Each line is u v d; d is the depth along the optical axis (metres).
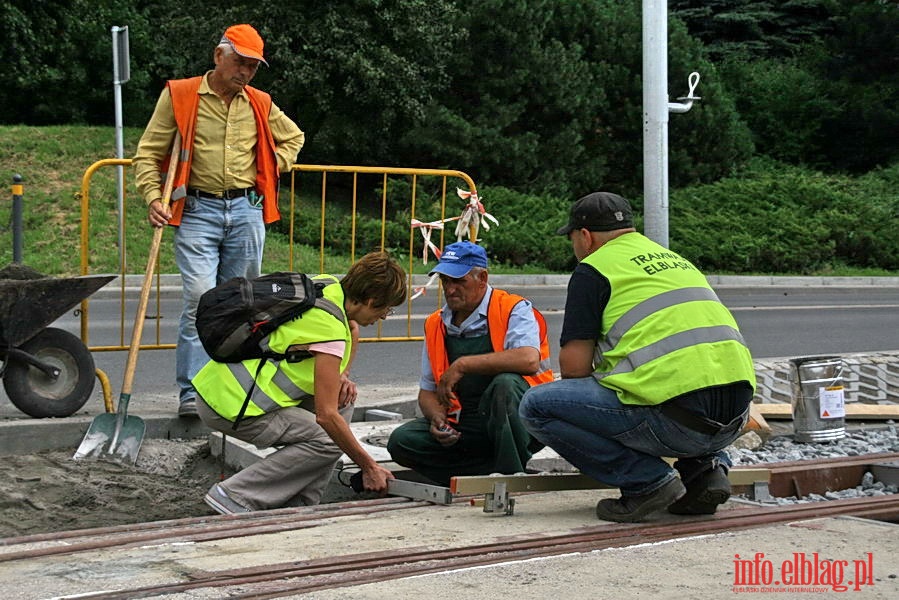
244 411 4.79
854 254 23.42
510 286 17.89
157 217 5.89
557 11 24.95
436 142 21.20
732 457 5.87
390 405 7.29
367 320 4.96
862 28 30.80
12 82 23.25
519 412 4.37
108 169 19.19
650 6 7.17
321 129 21.89
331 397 4.71
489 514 4.41
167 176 5.98
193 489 5.52
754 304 16.48
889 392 8.06
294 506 4.98
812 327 13.38
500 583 3.21
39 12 23.12
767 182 25.16
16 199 9.18
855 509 4.46
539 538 3.86
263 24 20.14
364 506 4.59
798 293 18.95
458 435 5.15
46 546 3.77
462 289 5.07
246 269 6.29
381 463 5.41
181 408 6.31
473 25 22.08
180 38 21.31
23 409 5.87
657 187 7.25
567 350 4.17
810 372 6.39
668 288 4.12
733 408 4.07
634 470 4.16
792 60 33.81
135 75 24.95
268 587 3.17
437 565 3.45
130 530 4.08
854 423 7.33
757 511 4.41
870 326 13.63
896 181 27.67
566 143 22.81
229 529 4.06
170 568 3.42
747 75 31.59
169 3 22.34
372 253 4.94
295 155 6.40
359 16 20.45
